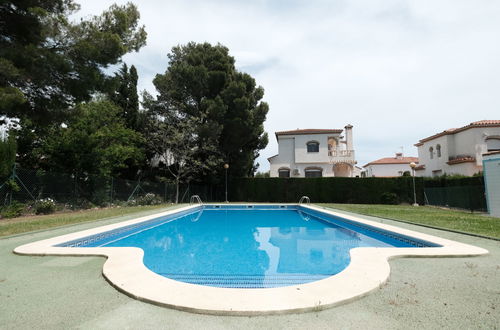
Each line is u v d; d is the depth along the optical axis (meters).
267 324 2.48
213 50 26.39
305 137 30.70
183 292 3.16
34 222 9.77
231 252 6.69
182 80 24.50
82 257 4.97
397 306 2.86
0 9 9.98
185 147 23.34
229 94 24.11
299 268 5.16
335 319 2.57
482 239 6.63
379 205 21.17
